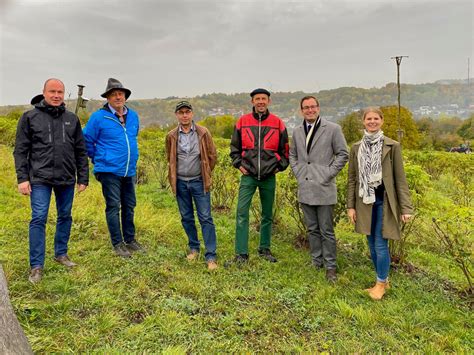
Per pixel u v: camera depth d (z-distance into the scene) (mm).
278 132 4211
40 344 2439
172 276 3709
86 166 3803
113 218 4133
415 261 4715
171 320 2857
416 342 2816
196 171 4117
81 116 17734
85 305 2998
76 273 3535
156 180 9844
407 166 4352
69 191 3699
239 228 4277
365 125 3496
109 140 4004
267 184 4309
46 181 3432
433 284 4031
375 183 3381
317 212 4059
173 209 6797
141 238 4879
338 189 4605
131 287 3408
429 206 4145
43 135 3404
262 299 3361
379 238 3512
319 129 3936
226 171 7059
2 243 4148
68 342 2531
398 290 3717
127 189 4316
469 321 3205
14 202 5941
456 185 9656
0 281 2277
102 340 2592
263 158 4156
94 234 4770
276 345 2672
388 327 3021
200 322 2889
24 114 3406
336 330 2926
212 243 4203
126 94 4125
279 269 4121
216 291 3475
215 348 2578
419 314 3227
